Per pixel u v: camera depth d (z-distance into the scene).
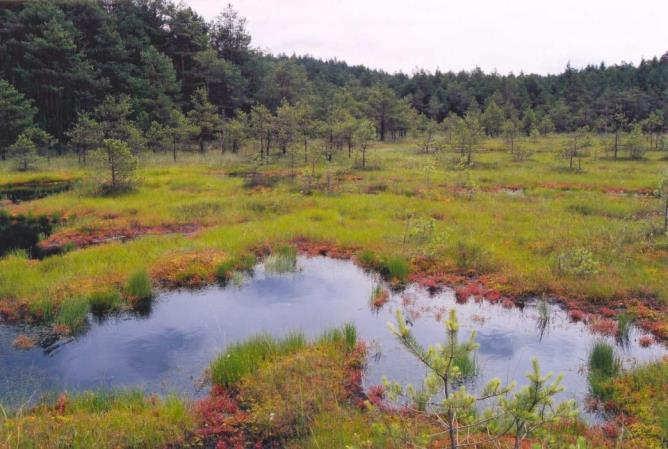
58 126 50.38
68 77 49.03
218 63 62.78
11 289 13.09
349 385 8.88
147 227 20.47
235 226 19.83
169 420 7.57
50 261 15.36
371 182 29.97
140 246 17.17
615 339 10.88
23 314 12.02
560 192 26.80
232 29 75.81
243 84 69.31
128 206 23.41
